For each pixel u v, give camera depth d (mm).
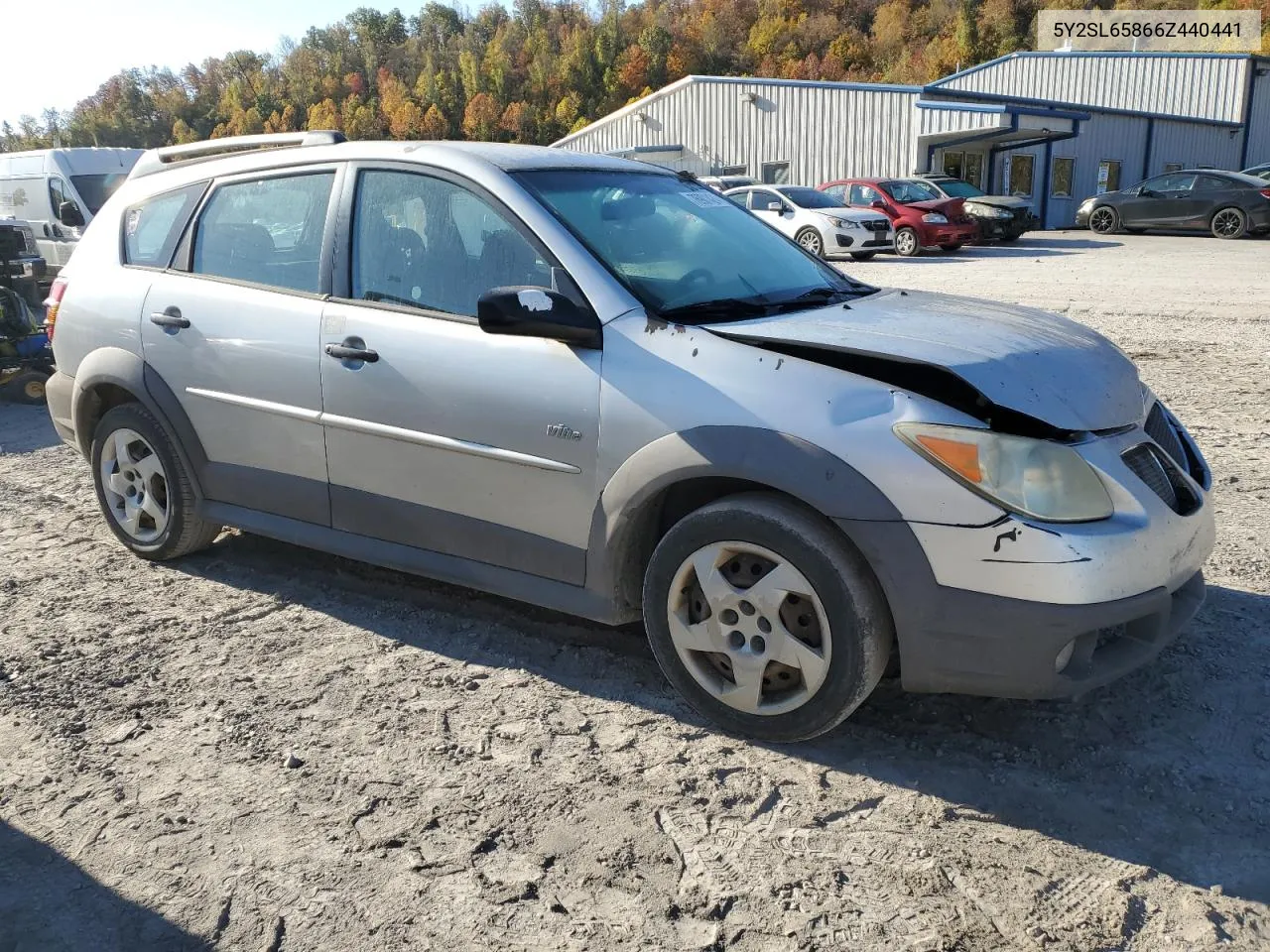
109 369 4246
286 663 3541
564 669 3467
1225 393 7242
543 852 2521
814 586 2756
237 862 2498
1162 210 23500
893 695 3268
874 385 2742
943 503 2604
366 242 3625
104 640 3746
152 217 4363
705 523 2906
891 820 2629
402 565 3598
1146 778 2791
